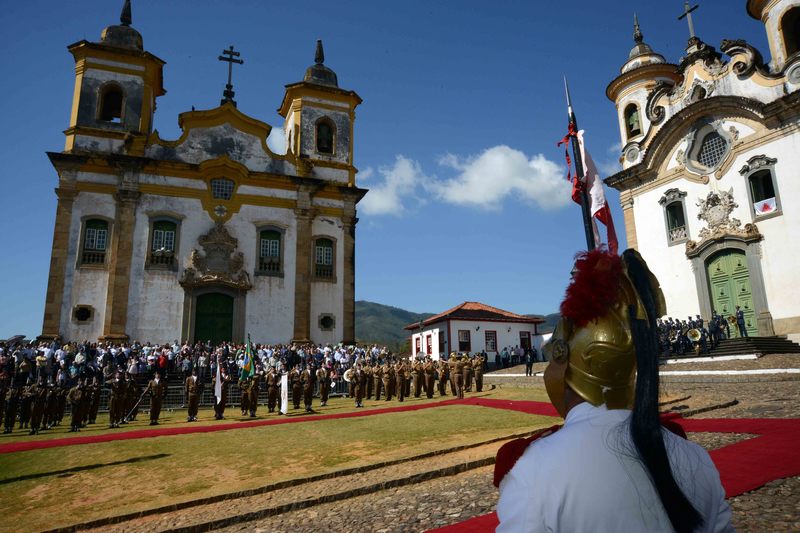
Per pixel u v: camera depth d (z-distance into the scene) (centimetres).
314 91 3173
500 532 126
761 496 474
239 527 559
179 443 1095
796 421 812
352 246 3039
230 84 3022
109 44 2802
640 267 144
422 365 2056
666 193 2725
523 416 1170
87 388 1534
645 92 3030
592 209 911
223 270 2716
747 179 2381
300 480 710
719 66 2536
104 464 912
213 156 2856
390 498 621
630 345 137
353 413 1514
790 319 2186
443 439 943
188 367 2239
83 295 2497
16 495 737
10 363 1948
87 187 2608
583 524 114
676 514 116
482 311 4306
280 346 2597
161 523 581
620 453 120
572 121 952
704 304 2508
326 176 3083
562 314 152
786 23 2477
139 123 2770
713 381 1628
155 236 2658
